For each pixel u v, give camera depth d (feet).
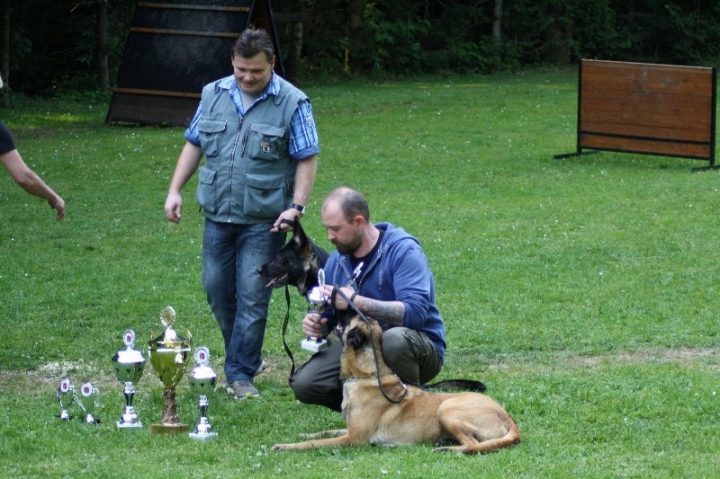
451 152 68.23
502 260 40.78
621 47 149.07
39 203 52.44
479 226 47.11
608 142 64.75
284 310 34.78
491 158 66.13
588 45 148.25
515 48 138.31
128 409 23.18
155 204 52.70
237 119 25.82
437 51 134.62
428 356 22.03
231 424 23.41
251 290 26.03
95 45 107.86
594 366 28.45
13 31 103.55
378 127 79.77
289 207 26.13
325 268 23.16
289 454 20.62
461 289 36.83
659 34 153.17
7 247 43.42
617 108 63.72
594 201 52.16
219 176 26.02
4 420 23.35
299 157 25.79
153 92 78.79
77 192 55.47
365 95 104.12
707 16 156.76
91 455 20.93
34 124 80.53
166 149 68.03
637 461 19.99
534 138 74.54
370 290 22.17
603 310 34.01
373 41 127.34
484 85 118.32
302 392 22.91
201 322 33.63
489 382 26.27
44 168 61.57
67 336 31.89
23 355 29.89
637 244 43.06
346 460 19.99
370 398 21.02
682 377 26.35
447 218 48.85
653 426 22.44
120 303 35.45
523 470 19.08
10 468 19.99
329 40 126.52
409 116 86.69
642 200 52.13
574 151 68.59
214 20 77.97
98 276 38.99
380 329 21.40
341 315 21.83
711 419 23.00
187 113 78.13
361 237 22.00
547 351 30.09
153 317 34.06
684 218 47.75
